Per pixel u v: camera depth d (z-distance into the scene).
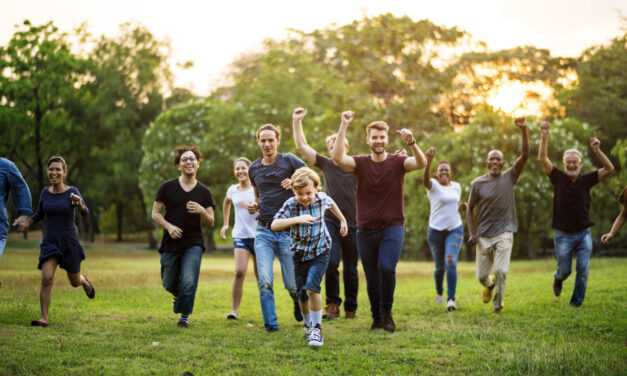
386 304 6.09
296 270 5.57
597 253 27.52
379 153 6.08
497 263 7.32
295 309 6.71
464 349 5.21
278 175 6.32
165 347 5.12
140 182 32.22
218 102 32.59
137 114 36.88
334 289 7.12
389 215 6.05
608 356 4.79
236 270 7.05
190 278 6.26
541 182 23.59
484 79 36.34
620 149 19.25
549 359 4.63
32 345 4.92
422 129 28.84
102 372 4.23
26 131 34.72
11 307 6.98
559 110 34.19
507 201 7.38
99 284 10.75
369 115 27.06
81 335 5.52
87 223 45.75
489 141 23.88
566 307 7.52
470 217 7.60
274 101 29.83
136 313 7.08
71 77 35.91
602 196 25.50
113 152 35.50
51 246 6.15
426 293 9.81
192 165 6.47
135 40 37.03
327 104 28.59
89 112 35.50
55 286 9.91
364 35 30.16
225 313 7.46
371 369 4.50
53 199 6.23
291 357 4.91
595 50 33.72
